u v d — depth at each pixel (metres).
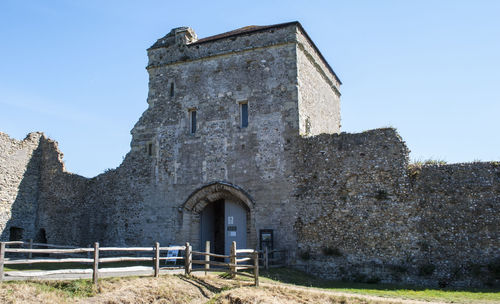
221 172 19.02
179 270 13.73
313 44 20.88
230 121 19.31
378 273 15.69
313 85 20.64
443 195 15.41
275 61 19.03
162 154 20.34
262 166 18.36
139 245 19.95
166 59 21.25
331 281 15.77
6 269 14.34
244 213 18.98
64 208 22.62
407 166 16.19
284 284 13.79
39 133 24.14
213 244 20.73
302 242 17.11
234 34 19.91
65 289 10.43
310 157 17.70
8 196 21.83
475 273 14.34
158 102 21.00
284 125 18.34
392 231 15.83
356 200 16.61
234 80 19.59
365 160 16.80
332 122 23.52
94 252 11.21
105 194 21.45
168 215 19.67
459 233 14.90
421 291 13.23
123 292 10.88
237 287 12.38
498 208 14.56
